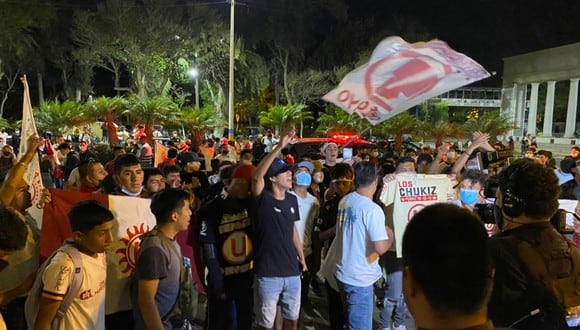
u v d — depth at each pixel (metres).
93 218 3.09
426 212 1.40
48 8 36.75
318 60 42.59
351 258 4.43
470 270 1.29
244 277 4.40
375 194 6.21
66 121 24.08
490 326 1.35
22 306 3.88
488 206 3.54
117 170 4.94
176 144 20.69
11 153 10.33
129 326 3.97
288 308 4.43
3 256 2.68
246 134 40.88
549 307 2.08
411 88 4.35
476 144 5.48
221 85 40.50
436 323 1.32
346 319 4.54
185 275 3.50
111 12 34.59
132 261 4.02
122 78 46.47
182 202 3.42
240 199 4.43
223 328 4.33
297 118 31.20
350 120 27.31
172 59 37.62
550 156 9.30
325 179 8.49
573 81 41.56
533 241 2.18
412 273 1.36
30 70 41.16
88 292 3.08
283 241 4.30
